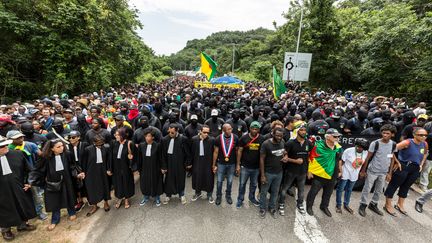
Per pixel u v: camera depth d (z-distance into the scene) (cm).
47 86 1462
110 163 504
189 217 496
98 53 1758
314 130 598
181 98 1297
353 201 568
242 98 1181
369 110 908
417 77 1459
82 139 642
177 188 536
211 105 871
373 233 457
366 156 494
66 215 503
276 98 1168
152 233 445
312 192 500
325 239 440
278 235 448
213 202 557
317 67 2262
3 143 404
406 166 489
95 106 720
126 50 2283
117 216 498
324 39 2264
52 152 448
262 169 481
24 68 1528
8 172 411
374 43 1600
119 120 573
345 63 2109
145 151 510
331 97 1338
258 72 4712
